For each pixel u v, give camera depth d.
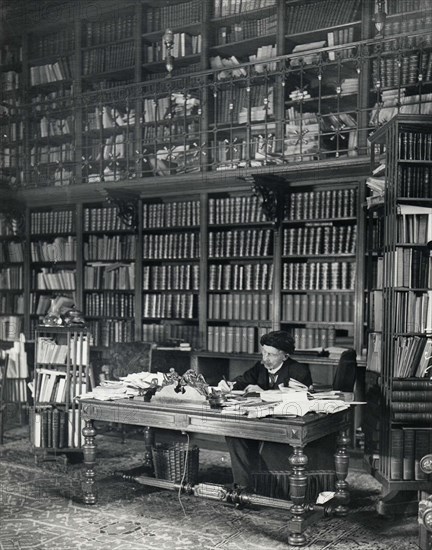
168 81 7.14
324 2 6.33
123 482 5.18
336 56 6.27
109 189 7.08
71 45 7.75
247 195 6.93
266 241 6.62
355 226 6.18
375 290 5.31
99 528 4.24
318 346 6.33
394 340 4.65
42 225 7.99
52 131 7.95
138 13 7.28
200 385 4.50
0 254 8.10
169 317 7.17
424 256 4.70
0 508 4.61
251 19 6.81
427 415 4.58
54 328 5.88
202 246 6.95
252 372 5.22
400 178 4.67
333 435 4.71
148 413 4.44
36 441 5.75
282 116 6.43
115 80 7.66
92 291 7.67
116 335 7.49
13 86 7.99
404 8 5.81
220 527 4.26
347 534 4.15
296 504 3.96
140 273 7.33
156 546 3.94
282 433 3.98
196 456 4.92
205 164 6.77
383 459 4.71
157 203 7.41
